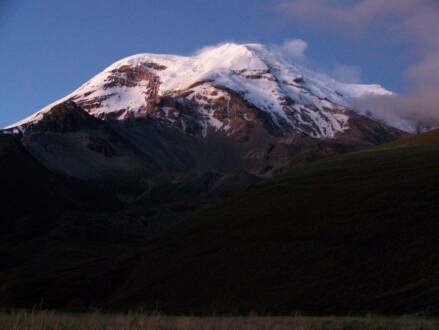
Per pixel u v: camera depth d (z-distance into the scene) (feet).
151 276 232.73
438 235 192.34
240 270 208.54
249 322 96.63
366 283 173.78
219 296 194.70
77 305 229.04
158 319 88.94
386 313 152.25
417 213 211.20
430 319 112.57
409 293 159.02
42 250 487.20
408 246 189.88
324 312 164.14
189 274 220.64
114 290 243.60
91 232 618.44
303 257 202.08
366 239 201.57
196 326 86.53
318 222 226.99
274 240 223.10
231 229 250.16
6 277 339.77
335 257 195.00
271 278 194.59
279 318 114.83
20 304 232.73
